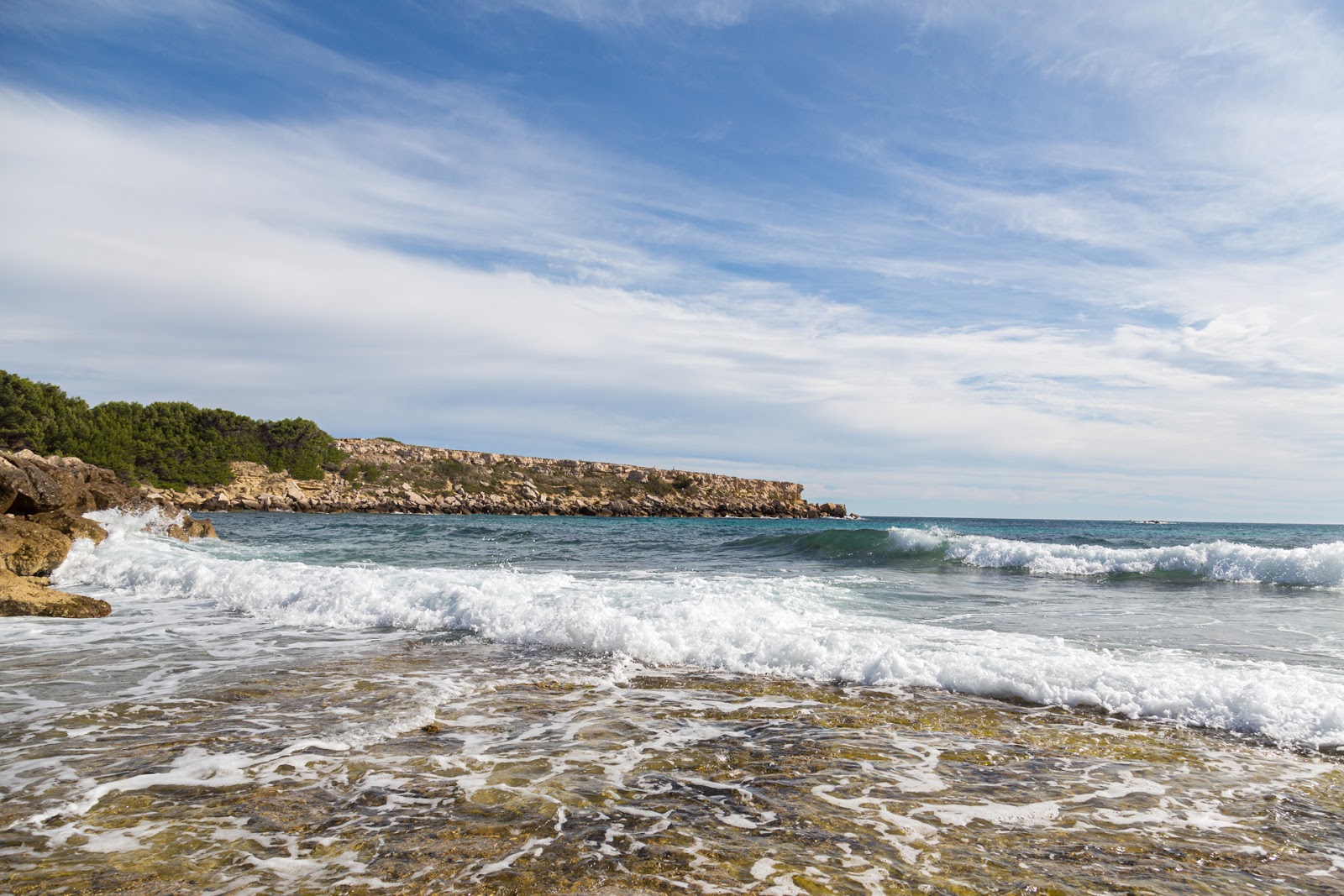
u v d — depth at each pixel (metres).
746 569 18.86
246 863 3.73
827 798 4.70
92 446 72.19
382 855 3.84
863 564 20.03
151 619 11.47
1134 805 4.62
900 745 5.74
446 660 8.68
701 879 3.61
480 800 4.59
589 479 133.50
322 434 105.94
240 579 13.72
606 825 4.24
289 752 5.44
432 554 23.56
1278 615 11.66
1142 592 14.38
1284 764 5.35
